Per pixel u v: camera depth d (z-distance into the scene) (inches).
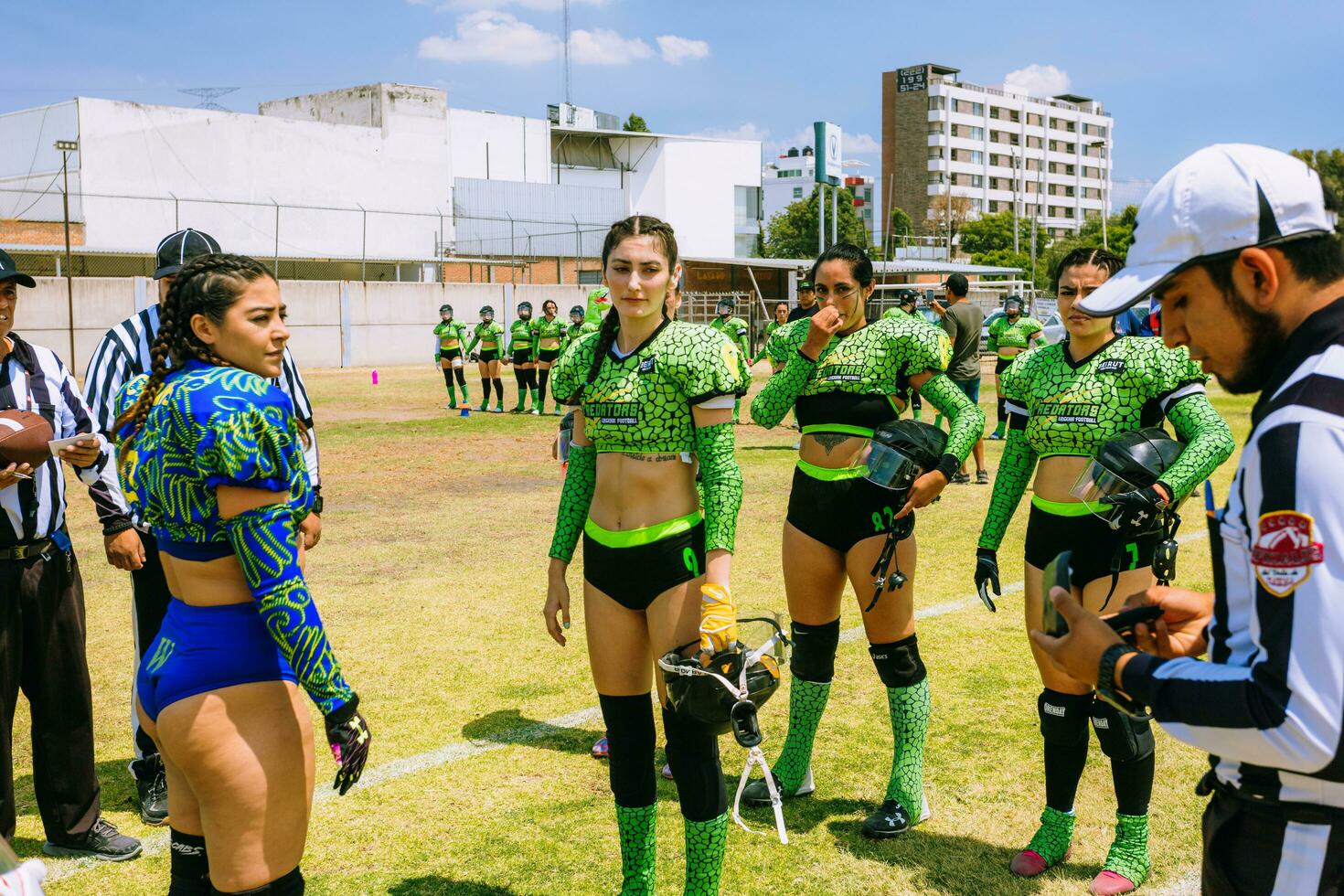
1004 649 224.1
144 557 145.7
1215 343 65.4
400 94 1777.8
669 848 143.3
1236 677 60.1
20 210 1469.0
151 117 1514.5
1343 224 63.7
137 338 147.9
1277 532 58.1
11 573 133.5
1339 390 58.5
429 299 1425.9
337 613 255.1
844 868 137.3
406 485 443.5
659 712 196.5
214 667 91.8
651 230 113.7
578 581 286.5
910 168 4443.9
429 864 138.9
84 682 141.8
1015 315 539.8
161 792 155.4
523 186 1918.1
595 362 119.2
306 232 1685.5
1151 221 65.9
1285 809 64.5
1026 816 151.3
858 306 149.4
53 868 139.9
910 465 139.5
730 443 113.7
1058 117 4877.0
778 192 4121.6
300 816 96.5
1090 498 126.6
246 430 87.1
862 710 192.2
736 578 283.9
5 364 138.6
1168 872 135.3
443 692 202.4
